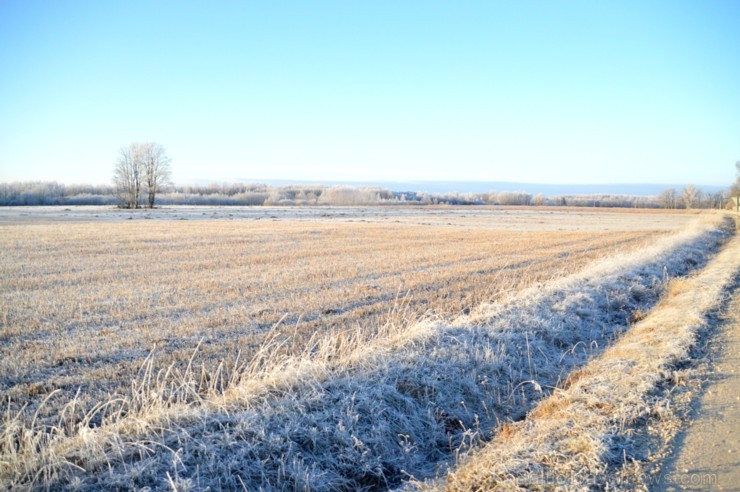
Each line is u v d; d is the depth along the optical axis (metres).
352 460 5.56
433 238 34.28
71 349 9.23
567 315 11.21
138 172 94.25
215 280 16.97
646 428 5.59
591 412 6.01
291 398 6.23
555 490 4.41
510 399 7.38
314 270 19.33
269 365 7.52
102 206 104.00
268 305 13.09
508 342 9.13
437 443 6.30
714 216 70.62
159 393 6.43
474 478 4.84
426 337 8.61
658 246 23.44
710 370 7.35
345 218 61.81
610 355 8.75
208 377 7.83
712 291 13.20
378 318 11.55
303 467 5.28
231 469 5.06
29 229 38.75
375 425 6.10
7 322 11.33
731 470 4.59
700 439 5.23
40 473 4.79
